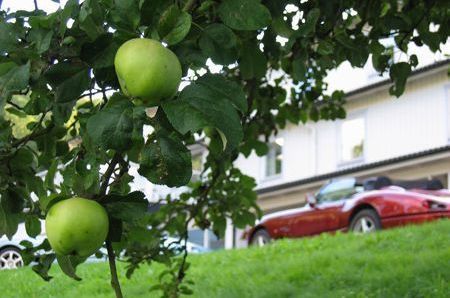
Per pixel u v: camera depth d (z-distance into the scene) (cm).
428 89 1950
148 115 189
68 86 206
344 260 834
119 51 179
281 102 562
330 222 1255
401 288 641
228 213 591
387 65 445
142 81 173
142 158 187
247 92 468
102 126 177
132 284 870
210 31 213
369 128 2091
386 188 1230
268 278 805
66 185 203
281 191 2167
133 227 395
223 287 773
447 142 1880
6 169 270
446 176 1805
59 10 212
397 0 446
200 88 179
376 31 412
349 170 1972
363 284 695
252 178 520
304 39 332
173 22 191
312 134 2252
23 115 304
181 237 488
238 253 1114
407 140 1981
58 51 213
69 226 185
